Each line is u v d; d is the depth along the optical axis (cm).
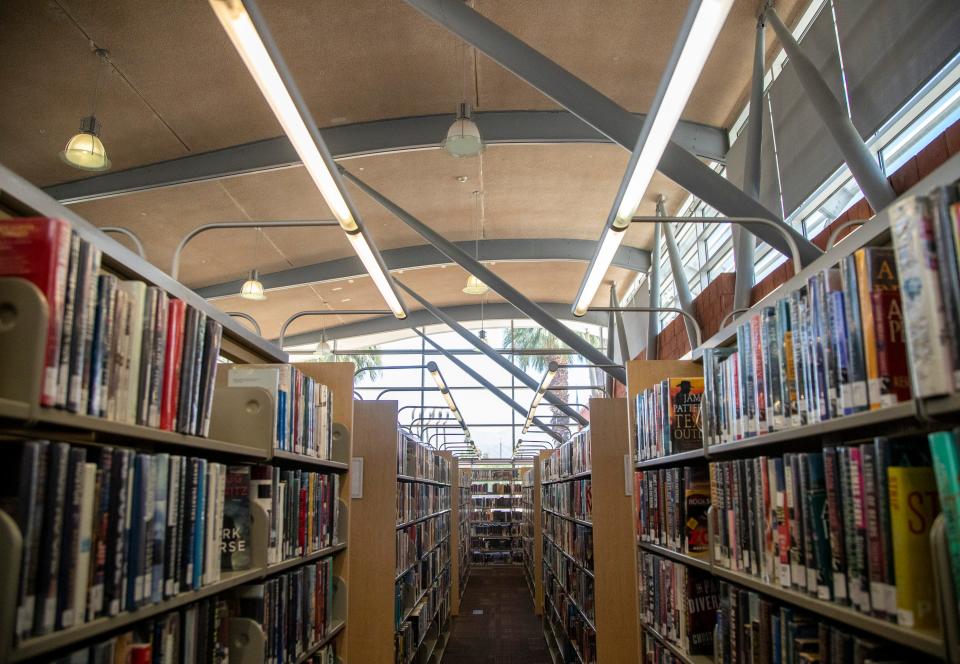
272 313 1480
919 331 110
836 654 146
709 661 246
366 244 430
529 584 1284
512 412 1808
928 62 440
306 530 267
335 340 1695
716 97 746
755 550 192
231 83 662
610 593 448
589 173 914
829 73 569
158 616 164
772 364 181
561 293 1541
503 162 876
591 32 627
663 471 295
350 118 762
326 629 292
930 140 440
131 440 183
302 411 266
